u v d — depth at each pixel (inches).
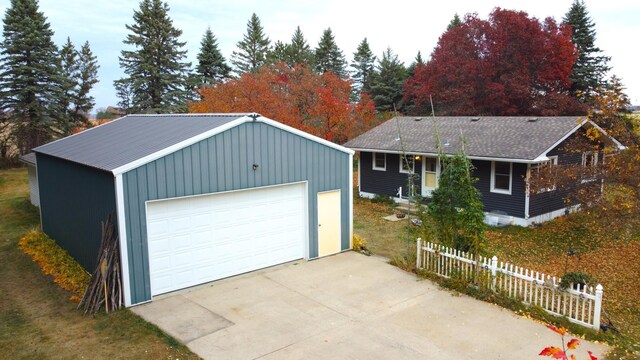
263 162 459.2
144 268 387.2
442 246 438.9
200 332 334.6
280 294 407.2
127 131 569.6
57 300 397.1
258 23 2289.6
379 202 848.9
